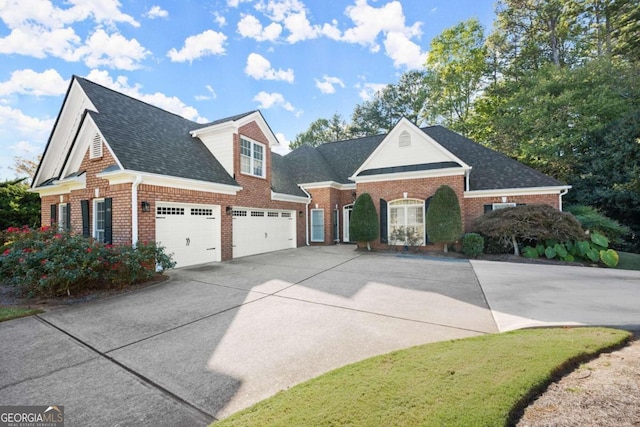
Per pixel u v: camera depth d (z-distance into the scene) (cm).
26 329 471
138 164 872
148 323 493
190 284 762
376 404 246
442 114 2816
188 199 1016
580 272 898
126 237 853
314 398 262
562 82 1741
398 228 1449
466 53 2608
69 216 1198
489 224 1198
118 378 324
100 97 1059
